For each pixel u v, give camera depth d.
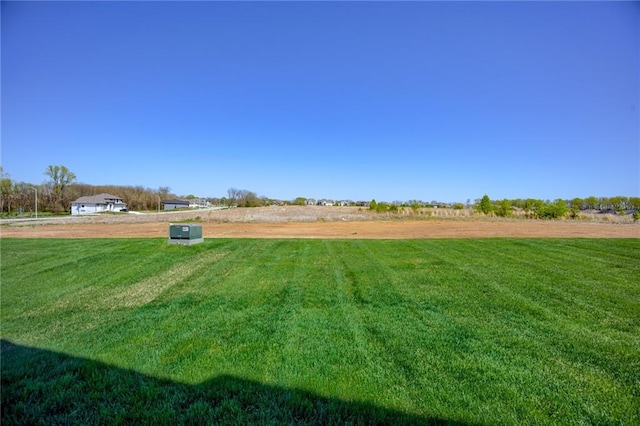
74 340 3.55
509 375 2.85
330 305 4.77
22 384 2.66
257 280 6.22
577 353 3.28
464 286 5.72
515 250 9.19
